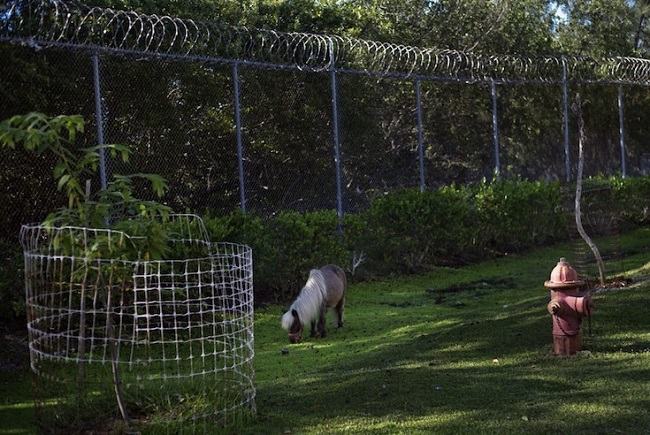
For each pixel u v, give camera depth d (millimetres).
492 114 14898
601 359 5852
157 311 7449
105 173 8594
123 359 6902
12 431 5172
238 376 5707
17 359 7004
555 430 4500
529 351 6281
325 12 14414
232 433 4809
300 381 6145
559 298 6043
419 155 12438
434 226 12211
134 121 9711
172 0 11219
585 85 17203
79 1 9211
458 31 17203
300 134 11820
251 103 11219
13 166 8266
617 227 15594
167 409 5199
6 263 7785
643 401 4891
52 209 8578
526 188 13984
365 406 5211
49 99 8789
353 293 10523
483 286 10805
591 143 17469
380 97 13336
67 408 5254
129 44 10133
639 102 18859
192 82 10508
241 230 9406
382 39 15328
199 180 10531
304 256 10344
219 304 7215
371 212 11680
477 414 4863
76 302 6746
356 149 12750
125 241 4832
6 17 8266
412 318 8828
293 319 7828
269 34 11867
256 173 11234
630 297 7578
